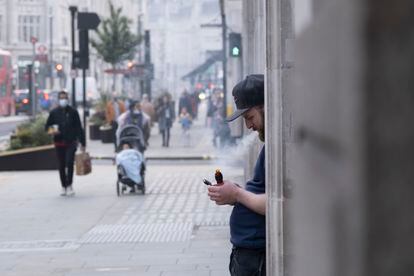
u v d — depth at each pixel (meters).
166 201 18.27
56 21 102.38
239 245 4.37
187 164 29.78
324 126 0.89
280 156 4.29
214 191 4.31
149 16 88.31
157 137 45.44
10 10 104.44
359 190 0.78
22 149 28.00
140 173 19.38
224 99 31.48
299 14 1.08
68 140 19.38
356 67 0.79
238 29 32.97
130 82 72.75
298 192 1.05
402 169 0.76
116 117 41.47
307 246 0.98
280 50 4.39
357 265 0.77
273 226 4.25
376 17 0.77
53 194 19.88
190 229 14.03
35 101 70.50
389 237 0.76
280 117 4.36
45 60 78.38
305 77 1.01
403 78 0.77
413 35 0.77
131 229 14.27
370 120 0.77
